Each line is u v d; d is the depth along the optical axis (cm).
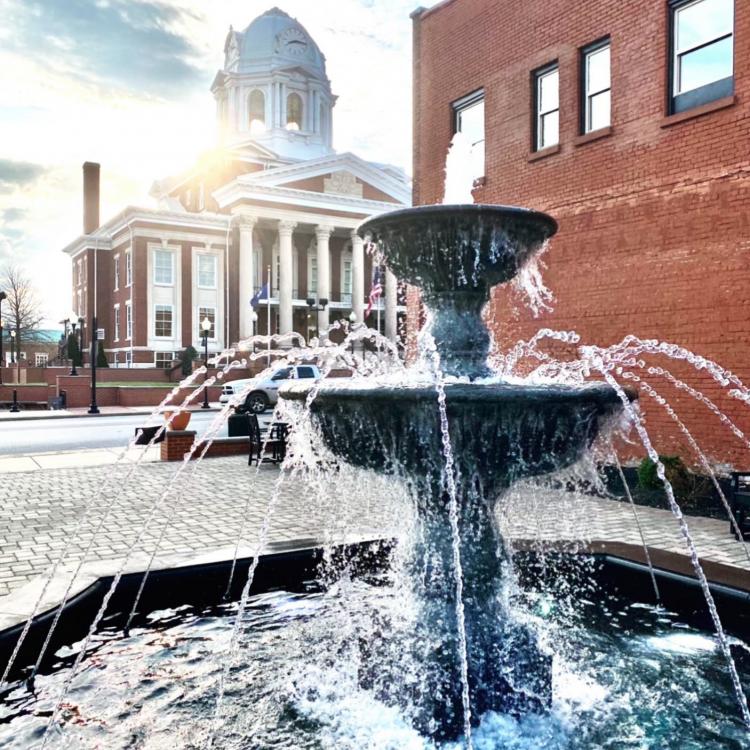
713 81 978
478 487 368
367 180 5397
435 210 385
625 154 1081
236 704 371
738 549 630
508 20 1323
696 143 979
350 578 595
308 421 381
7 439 1909
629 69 1077
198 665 421
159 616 506
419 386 327
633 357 1044
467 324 422
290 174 5053
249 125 6569
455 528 348
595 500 880
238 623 439
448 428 328
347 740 338
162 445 1388
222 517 818
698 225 974
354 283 5284
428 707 348
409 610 395
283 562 578
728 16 960
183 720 355
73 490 1014
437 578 385
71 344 4703
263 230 5459
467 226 388
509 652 367
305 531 727
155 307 5116
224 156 5700
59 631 441
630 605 524
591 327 1127
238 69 6475
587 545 593
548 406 325
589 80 1173
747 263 911
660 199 1026
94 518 812
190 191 6138
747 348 907
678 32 1022
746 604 471
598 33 1132
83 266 5928
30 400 3822
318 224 5153
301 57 6588
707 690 385
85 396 3631
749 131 913
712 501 866
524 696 360
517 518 757
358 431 356
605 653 436
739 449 912
